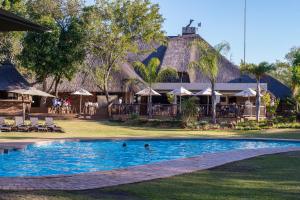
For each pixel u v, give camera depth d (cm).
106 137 2384
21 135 2327
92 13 3988
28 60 3778
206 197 840
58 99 4262
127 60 4841
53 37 3728
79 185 952
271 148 1828
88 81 4631
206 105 3747
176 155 2022
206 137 2547
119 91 4497
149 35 4103
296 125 3384
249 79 4688
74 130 2838
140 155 1991
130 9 4062
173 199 821
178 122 3303
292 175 1124
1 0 3784
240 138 2522
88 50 4109
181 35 5444
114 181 1008
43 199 797
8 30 734
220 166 1280
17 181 983
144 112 4091
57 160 1731
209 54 3369
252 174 1138
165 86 4653
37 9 4022
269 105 4081
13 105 3812
